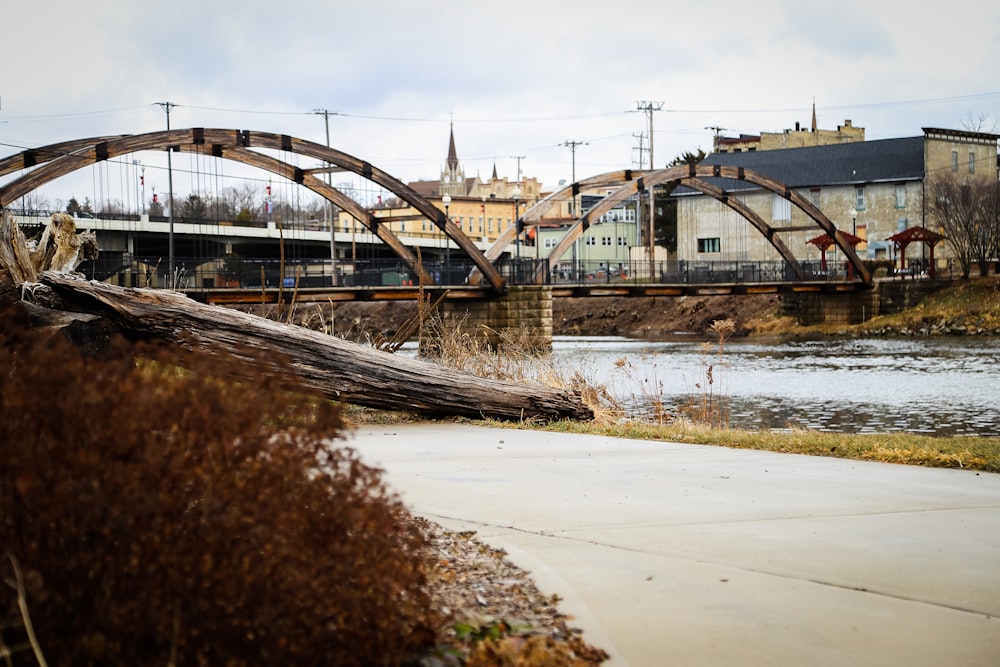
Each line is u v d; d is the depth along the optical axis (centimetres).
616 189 6888
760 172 9662
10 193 4278
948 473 1015
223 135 5044
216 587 354
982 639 480
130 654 346
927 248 8744
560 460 1077
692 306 8900
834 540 679
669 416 2212
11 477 347
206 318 1281
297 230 9031
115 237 7344
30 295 1238
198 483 365
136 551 350
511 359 2122
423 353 2022
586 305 9562
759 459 1110
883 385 3575
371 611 392
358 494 411
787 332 7850
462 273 6544
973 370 4175
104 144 4553
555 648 442
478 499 821
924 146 8762
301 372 1337
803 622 500
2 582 351
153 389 387
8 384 366
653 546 655
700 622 497
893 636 482
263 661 361
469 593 525
